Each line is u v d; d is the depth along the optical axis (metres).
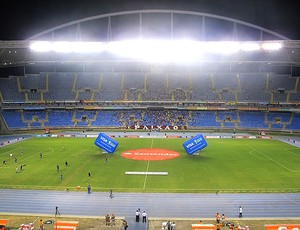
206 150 73.50
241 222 34.41
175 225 33.38
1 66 106.50
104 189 44.84
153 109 114.19
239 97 111.50
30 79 117.31
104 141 68.44
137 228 32.97
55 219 35.06
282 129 103.69
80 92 115.12
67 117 112.56
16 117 109.62
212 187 45.72
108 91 115.69
